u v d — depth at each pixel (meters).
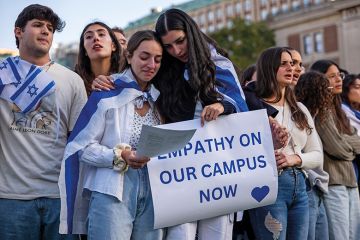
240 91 3.04
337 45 41.19
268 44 39.19
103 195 2.66
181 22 2.86
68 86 3.17
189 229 2.84
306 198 3.41
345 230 4.04
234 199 2.88
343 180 4.10
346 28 37.56
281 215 3.28
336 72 4.60
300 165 3.37
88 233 2.67
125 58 2.95
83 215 2.82
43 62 3.16
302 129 3.55
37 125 3.04
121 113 2.77
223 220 2.91
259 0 60.25
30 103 2.98
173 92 2.96
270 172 2.95
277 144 3.19
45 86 3.02
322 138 4.09
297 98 4.20
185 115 2.95
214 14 66.19
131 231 2.73
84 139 2.71
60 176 2.72
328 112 4.13
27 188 3.00
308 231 3.62
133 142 2.76
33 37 3.07
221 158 2.88
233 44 37.03
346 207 4.10
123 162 2.64
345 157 4.09
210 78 2.89
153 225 2.76
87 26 3.87
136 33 2.83
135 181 2.73
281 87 3.60
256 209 3.31
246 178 2.90
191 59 2.85
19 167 3.01
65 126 3.17
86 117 2.75
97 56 3.82
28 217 3.00
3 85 2.98
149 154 2.52
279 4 57.88
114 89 2.79
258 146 2.96
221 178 2.86
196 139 2.86
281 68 3.57
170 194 2.76
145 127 2.40
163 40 2.87
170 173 2.78
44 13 3.11
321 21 42.38
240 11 62.62
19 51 3.17
